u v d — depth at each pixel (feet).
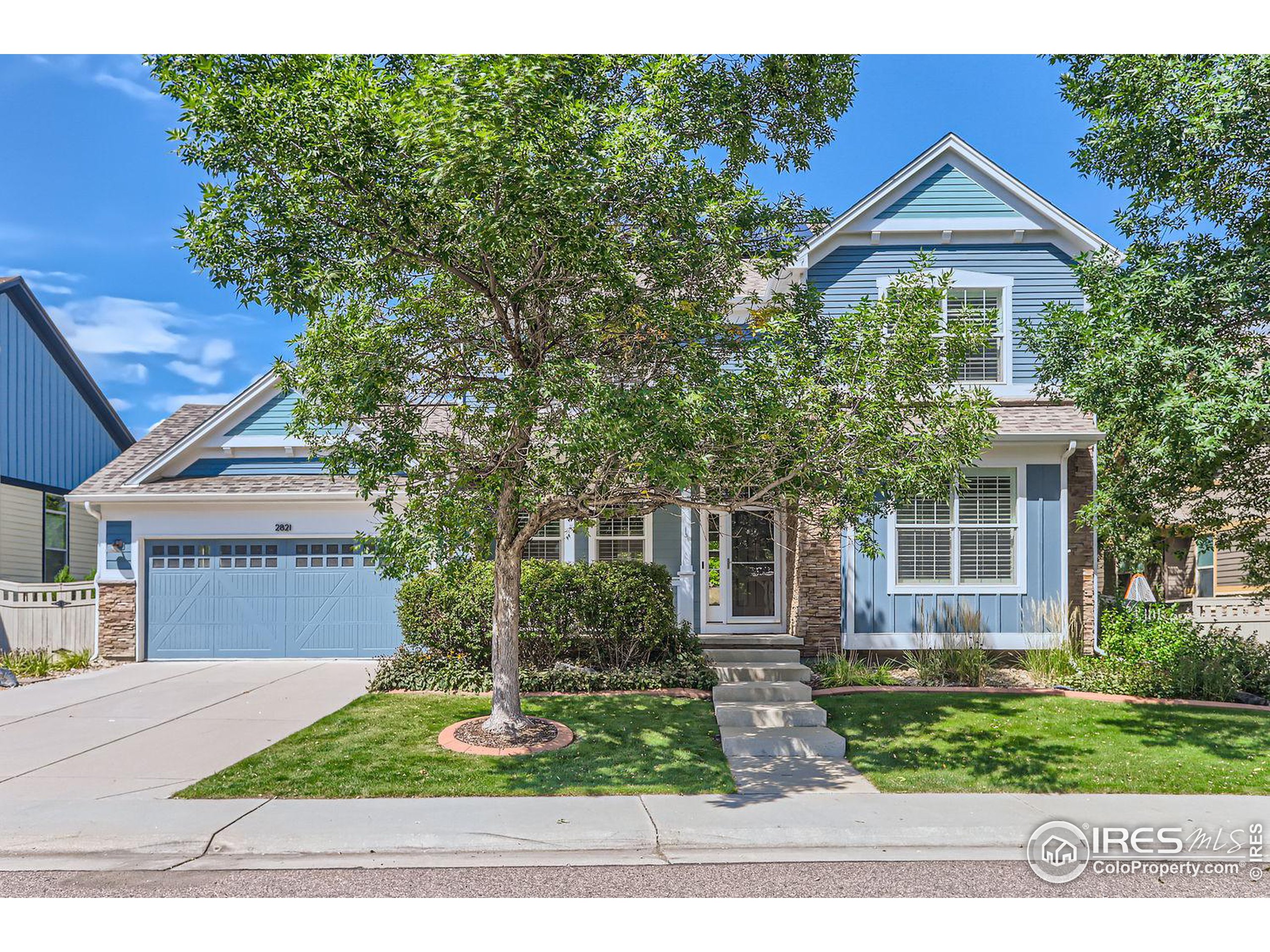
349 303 25.45
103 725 29.55
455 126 18.11
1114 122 26.63
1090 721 29.73
